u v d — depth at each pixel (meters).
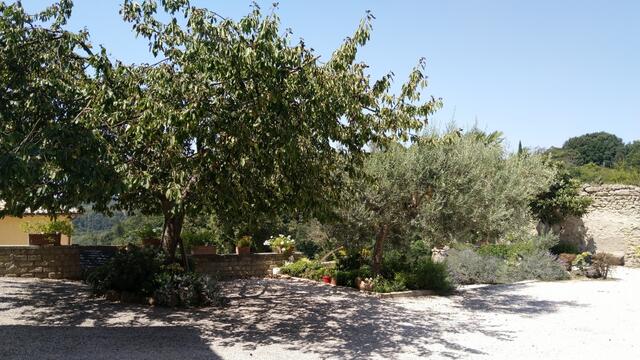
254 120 7.25
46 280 11.90
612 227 22.86
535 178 15.80
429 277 13.04
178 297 9.63
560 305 11.89
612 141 54.06
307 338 7.80
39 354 6.22
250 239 15.84
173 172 7.46
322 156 9.02
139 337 7.30
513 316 10.38
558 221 22.80
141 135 7.01
